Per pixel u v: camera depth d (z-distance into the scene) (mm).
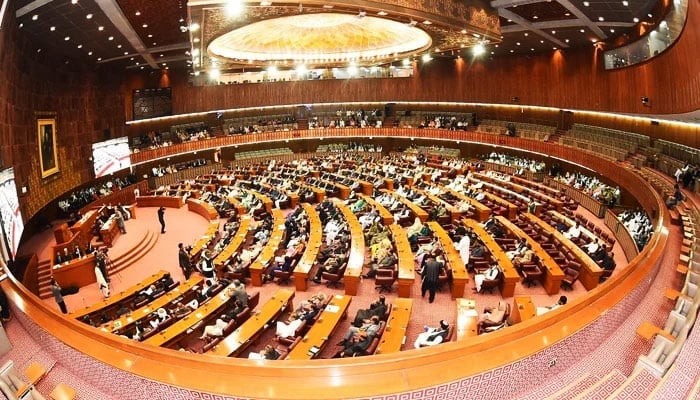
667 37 15375
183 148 33156
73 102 22297
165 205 27562
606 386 5012
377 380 4555
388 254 14602
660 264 9047
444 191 23750
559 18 17625
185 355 5117
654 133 21109
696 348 4871
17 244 14570
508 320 10078
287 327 10289
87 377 5551
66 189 21109
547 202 21766
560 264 14180
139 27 16297
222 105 35031
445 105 36688
